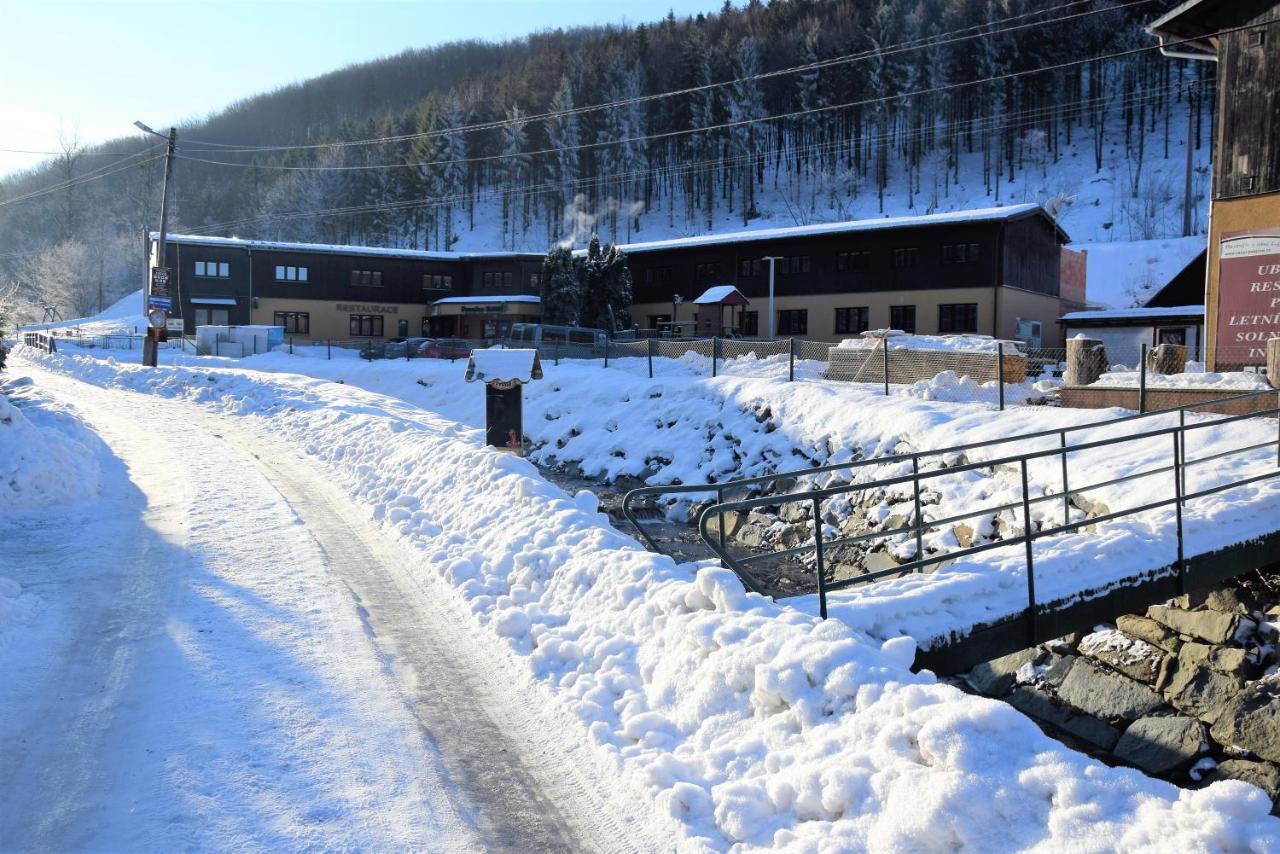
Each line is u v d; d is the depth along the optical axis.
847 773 4.35
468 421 29.03
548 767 5.36
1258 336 18.50
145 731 5.54
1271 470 11.53
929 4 133.25
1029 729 4.24
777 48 138.25
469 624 7.88
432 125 138.25
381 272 60.84
